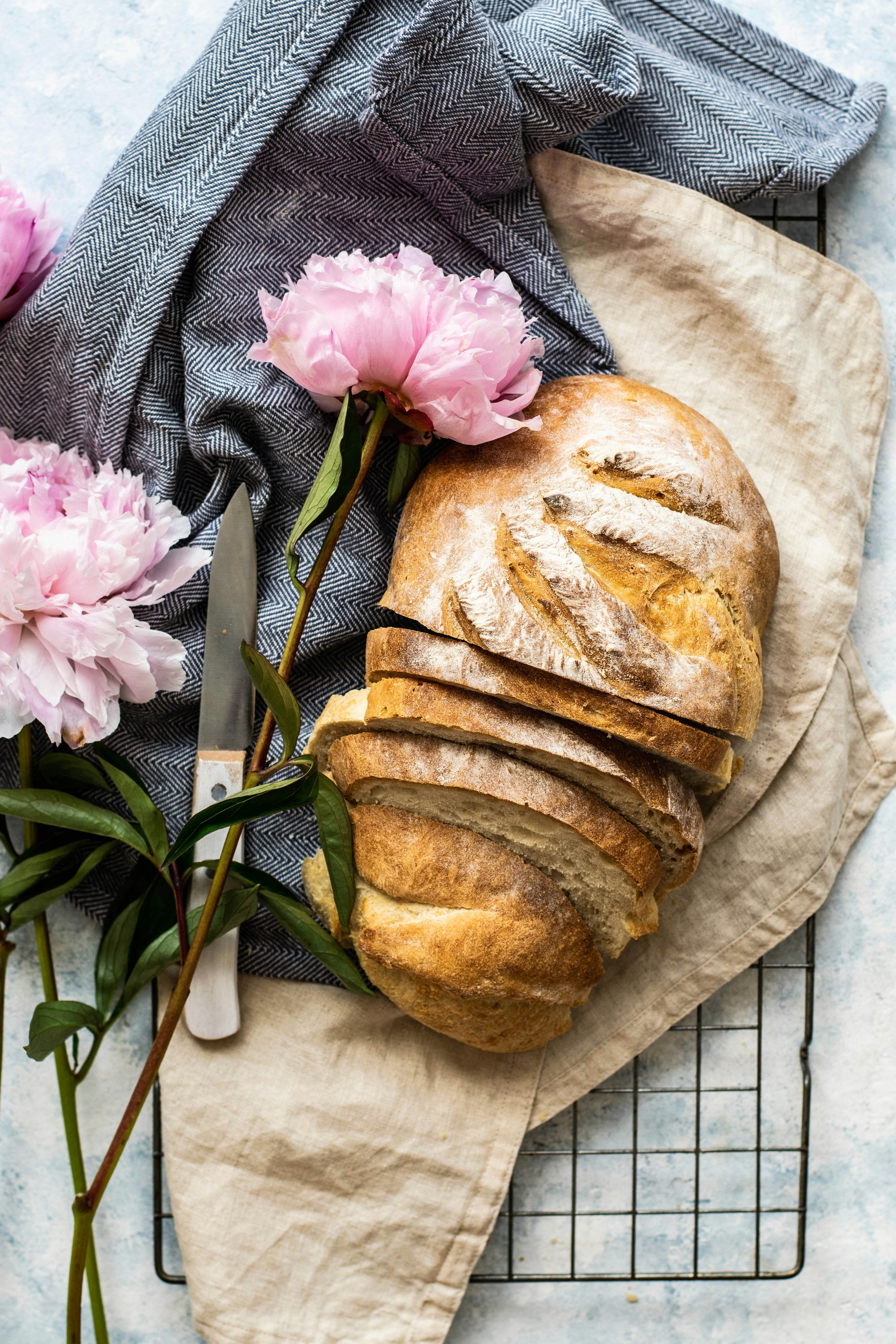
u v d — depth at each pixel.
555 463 0.85
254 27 0.86
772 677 0.91
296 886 0.90
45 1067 0.92
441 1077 0.91
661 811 0.84
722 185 0.91
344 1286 0.90
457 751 0.84
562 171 0.90
